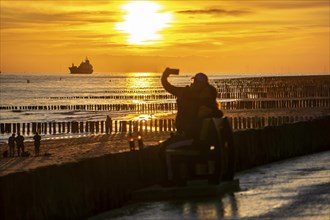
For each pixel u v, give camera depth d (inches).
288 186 605.3
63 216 490.6
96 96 7121.1
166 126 2723.9
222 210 499.2
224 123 590.6
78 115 4328.3
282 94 5255.9
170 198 570.9
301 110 3759.8
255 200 536.7
